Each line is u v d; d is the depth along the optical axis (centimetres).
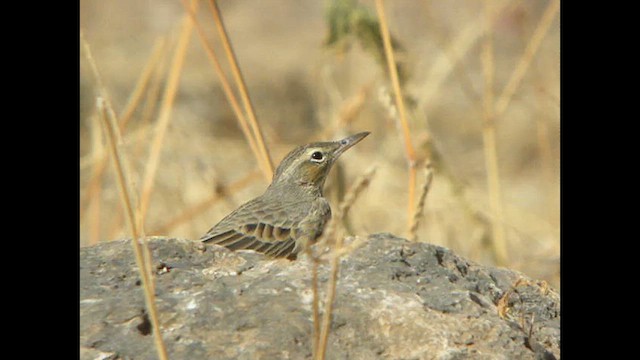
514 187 2197
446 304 855
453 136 2405
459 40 2109
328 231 762
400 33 2577
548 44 2353
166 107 1403
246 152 2117
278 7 3012
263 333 805
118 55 2567
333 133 1644
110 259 898
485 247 1595
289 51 2714
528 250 1783
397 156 1944
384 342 816
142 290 855
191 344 797
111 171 1845
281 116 2416
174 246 913
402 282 881
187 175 1734
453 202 1631
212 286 854
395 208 1770
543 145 1947
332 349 805
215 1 1259
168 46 1744
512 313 919
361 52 2023
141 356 786
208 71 2525
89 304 831
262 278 872
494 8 2242
